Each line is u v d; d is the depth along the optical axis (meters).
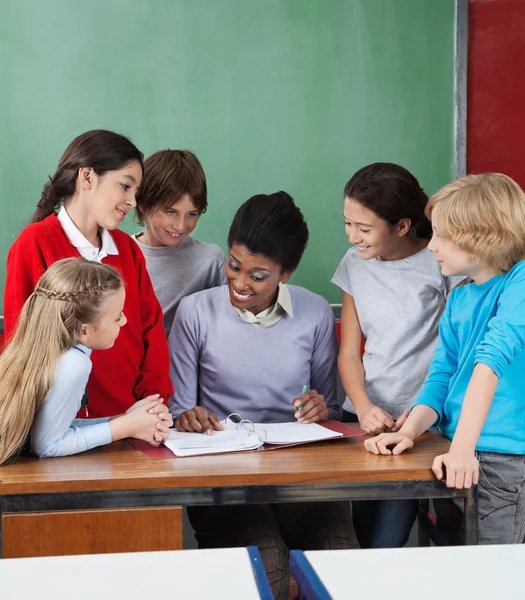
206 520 1.70
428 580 0.89
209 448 1.49
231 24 2.67
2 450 1.42
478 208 1.45
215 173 2.73
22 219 2.67
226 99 2.70
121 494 1.32
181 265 2.25
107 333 1.50
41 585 0.88
